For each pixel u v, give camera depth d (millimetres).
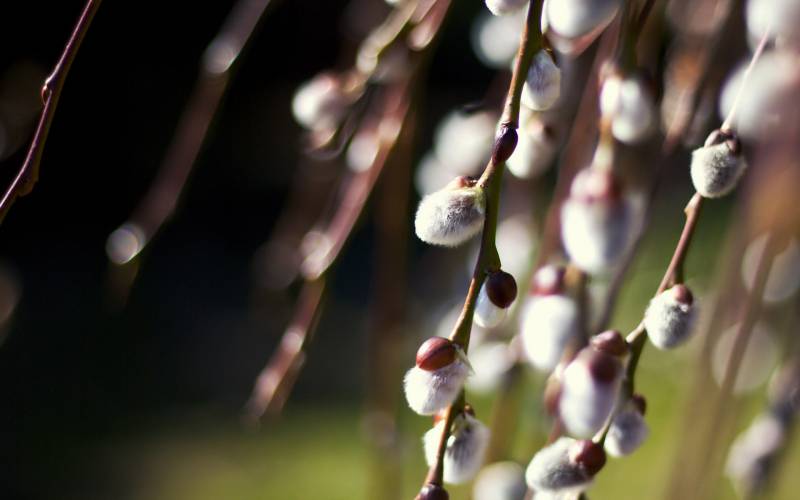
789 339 853
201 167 3141
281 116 3004
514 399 758
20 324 2660
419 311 1451
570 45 645
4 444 2178
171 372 2480
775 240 761
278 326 2398
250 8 812
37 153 593
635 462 1763
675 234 2055
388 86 798
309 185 1199
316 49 2859
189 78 3031
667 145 704
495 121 795
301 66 2914
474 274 564
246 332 2672
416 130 792
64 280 2865
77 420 2273
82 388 2398
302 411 2297
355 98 761
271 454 2127
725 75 729
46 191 3021
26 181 592
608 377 593
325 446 2137
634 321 1692
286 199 3123
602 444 583
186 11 2939
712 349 797
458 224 560
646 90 642
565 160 751
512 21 771
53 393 2375
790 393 835
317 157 767
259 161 3123
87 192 3061
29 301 2762
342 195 1046
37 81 1158
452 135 800
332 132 761
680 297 590
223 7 2969
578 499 591
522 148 643
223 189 3152
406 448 893
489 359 761
